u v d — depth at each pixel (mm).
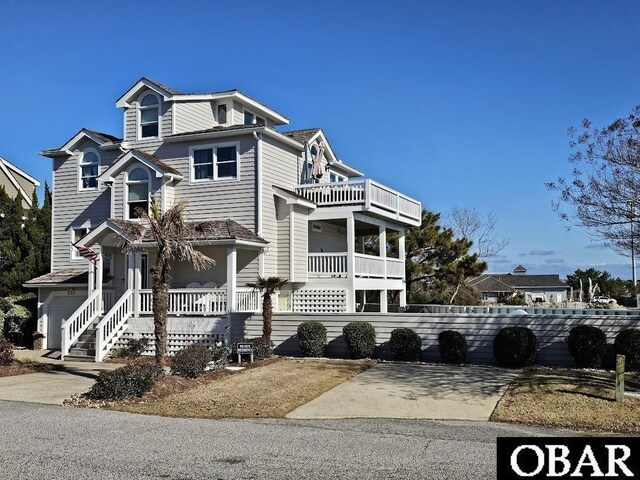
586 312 22094
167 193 23391
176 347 20250
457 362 17297
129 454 8625
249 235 21469
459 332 17625
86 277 24641
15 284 26375
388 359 18250
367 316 18672
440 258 36094
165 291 15234
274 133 23281
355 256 23859
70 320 20234
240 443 9297
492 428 10375
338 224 28125
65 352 19922
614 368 16062
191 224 21266
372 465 8102
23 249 27484
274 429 10305
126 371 13117
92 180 26172
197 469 7914
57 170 26797
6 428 10281
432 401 12469
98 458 8422
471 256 35875
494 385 13906
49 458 8406
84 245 21750
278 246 23641
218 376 15305
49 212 28953
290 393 13203
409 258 35750
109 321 20219
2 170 33688
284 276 23422
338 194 24156
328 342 19000
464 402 12336
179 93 24203
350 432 10086
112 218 23547
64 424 10609
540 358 16953
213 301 20672
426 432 10086
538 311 23766
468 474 7715
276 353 19438
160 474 7703
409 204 29344
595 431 10172
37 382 15266
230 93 24969
